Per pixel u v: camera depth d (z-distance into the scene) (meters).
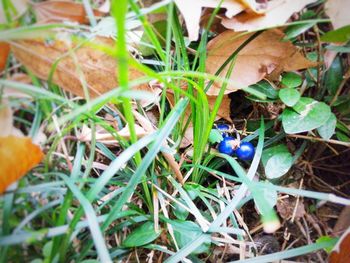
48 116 0.08
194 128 0.10
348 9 0.10
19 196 0.08
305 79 0.12
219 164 0.11
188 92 0.10
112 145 0.11
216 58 0.10
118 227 0.09
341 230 0.12
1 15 0.08
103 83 0.09
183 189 0.10
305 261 0.11
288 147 0.12
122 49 0.06
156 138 0.09
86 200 0.07
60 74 0.08
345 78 0.11
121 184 0.10
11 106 0.08
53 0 0.08
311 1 0.09
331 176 0.13
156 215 0.10
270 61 0.10
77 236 0.09
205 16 0.10
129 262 0.10
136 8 0.08
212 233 0.10
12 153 0.07
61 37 0.08
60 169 0.09
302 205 0.12
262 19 0.09
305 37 0.12
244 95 0.12
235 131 0.12
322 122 0.10
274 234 0.12
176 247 0.09
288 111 0.11
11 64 0.09
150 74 0.07
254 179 0.12
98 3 0.10
